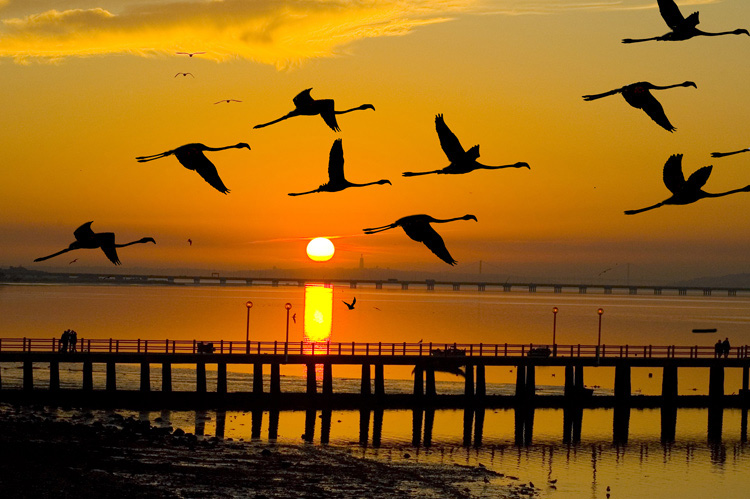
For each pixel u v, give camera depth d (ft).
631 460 164.96
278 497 124.26
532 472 152.25
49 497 112.78
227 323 548.31
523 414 207.21
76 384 229.45
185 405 203.00
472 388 214.28
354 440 172.14
